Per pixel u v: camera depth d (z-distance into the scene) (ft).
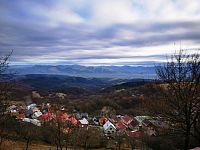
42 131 166.09
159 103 42.11
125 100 401.49
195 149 44.42
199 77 39.65
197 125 42.70
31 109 355.56
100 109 423.23
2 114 55.57
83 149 165.37
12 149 116.37
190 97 38.88
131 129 300.40
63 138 147.64
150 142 74.74
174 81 40.63
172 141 63.87
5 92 54.19
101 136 198.49
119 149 178.50
